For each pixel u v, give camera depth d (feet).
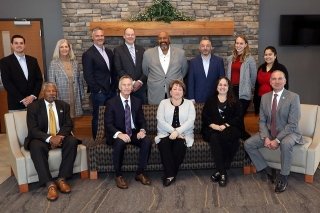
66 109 11.48
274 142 10.53
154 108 12.50
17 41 12.28
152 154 11.21
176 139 11.07
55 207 9.46
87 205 9.55
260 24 18.47
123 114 11.18
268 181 11.06
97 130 12.60
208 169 12.10
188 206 9.40
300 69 19.04
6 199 10.01
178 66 13.20
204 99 13.12
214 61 13.05
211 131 11.35
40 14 17.74
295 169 11.00
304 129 11.64
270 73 12.69
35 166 10.25
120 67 13.12
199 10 17.83
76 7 17.46
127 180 11.25
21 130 11.31
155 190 10.44
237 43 12.77
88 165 11.47
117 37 17.29
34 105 11.03
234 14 17.93
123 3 17.57
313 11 18.51
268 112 11.05
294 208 9.22
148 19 16.72
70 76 13.56
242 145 11.37
